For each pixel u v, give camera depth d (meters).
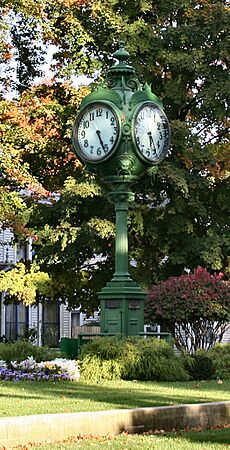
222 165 37.09
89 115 22.08
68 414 12.85
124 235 22.23
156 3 36.38
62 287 35.38
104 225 32.62
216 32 35.16
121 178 21.97
